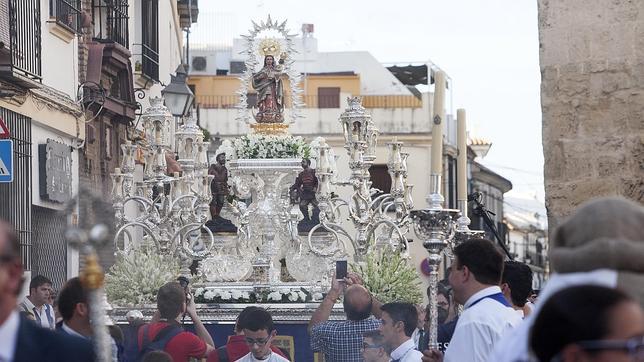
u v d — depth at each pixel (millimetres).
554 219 14789
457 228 19422
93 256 7289
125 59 34094
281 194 22078
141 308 19312
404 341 13438
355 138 20641
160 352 13281
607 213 6934
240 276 20953
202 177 20125
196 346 14867
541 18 14852
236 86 69750
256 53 23797
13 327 7039
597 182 14562
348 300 15102
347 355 15156
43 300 18453
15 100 24922
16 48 24312
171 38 49156
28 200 25266
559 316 5543
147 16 41062
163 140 21125
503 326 10016
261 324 14797
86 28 31750
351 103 20750
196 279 20625
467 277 10438
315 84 68000
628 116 14438
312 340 15586
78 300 10383
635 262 6770
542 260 89438
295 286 19844
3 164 18938
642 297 6629
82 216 7559
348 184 20641
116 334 12266
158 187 21609
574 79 14672
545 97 14828
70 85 29578
